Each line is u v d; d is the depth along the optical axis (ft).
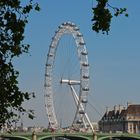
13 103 119.34
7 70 118.93
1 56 118.42
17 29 117.29
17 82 119.65
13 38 117.80
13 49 118.11
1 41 117.91
